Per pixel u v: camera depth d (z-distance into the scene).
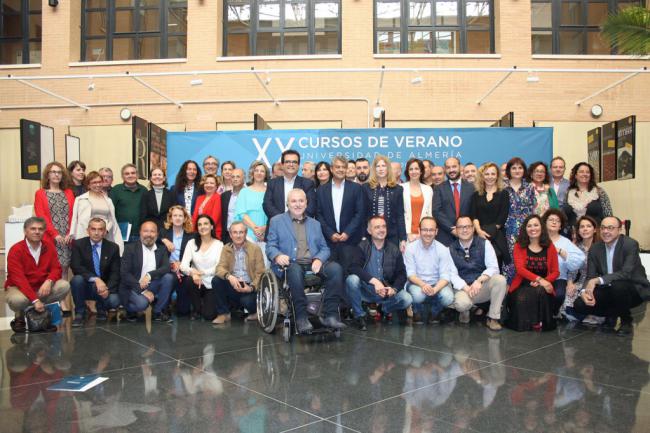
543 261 5.74
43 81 12.34
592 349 4.83
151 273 6.10
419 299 5.81
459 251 5.96
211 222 6.32
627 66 11.81
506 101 11.83
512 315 5.70
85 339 5.26
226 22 12.65
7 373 4.13
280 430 3.04
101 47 12.79
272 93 12.05
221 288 6.02
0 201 12.54
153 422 3.16
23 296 5.59
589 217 6.08
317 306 5.15
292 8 12.62
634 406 3.40
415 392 3.66
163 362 4.42
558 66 11.92
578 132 11.80
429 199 6.69
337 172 5.97
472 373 4.10
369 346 4.95
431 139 9.12
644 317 6.42
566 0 12.42
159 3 12.77
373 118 11.90
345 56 11.98
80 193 7.25
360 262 5.77
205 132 9.31
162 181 7.05
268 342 5.12
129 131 12.25
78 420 3.20
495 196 6.32
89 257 6.20
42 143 9.77
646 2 12.16
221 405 3.43
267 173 7.08
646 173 11.78
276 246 5.37
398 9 12.46
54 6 12.34
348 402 3.48
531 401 3.49
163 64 12.27
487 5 12.45
